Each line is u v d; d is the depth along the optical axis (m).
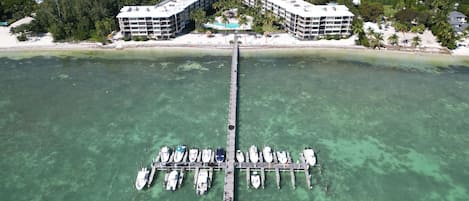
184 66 162.00
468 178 97.00
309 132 114.94
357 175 97.19
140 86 143.00
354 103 132.25
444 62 169.88
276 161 99.75
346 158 103.62
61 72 155.88
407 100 134.88
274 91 139.88
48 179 94.56
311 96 136.75
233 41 187.25
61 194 89.75
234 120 115.69
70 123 118.31
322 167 99.69
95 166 99.06
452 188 93.62
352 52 179.62
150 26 185.75
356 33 192.50
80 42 186.50
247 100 132.88
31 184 92.88
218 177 95.00
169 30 187.25
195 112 124.75
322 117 123.19
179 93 137.62
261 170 96.12
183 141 109.44
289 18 196.25
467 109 129.25
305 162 99.50
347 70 160.38
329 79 151.12
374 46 181.75
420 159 103.75
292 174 94.94
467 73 158.50
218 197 88.88
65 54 175.25
